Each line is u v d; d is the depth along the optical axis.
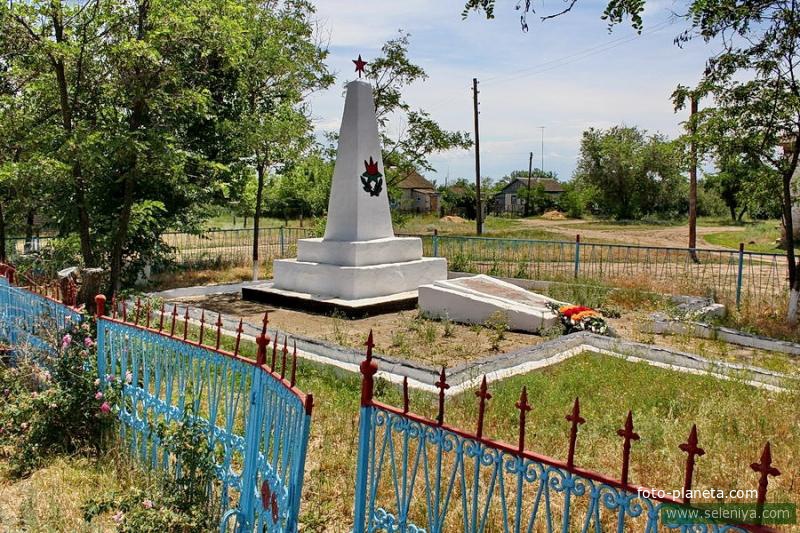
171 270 18.05
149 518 4.17
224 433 4.57
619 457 5.40
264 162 16.56
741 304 13.16
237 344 4.47
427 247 21.80
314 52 17.97
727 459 5.35
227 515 4.12
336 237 13.95
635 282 15.03
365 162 13.69
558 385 7.39
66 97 10.10
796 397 6.84
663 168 56.16
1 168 10.05
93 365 6.06
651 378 7.70
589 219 60.97
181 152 10.82
